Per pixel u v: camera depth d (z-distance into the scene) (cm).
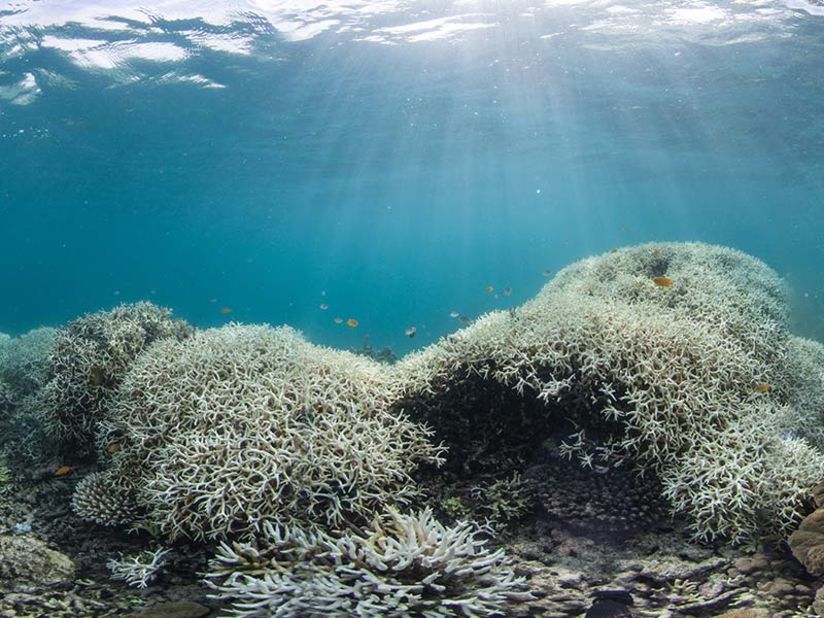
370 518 493
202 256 11106
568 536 486
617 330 579
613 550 470
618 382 546
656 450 512
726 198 5959
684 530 486
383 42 1966
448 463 570
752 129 2969
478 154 3672
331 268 18475
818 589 395
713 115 2744
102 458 636
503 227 10056
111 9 1764
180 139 2955
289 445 509
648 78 2272
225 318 6150
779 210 6819
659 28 1845
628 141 3347
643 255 927
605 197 6103
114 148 3084
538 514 512
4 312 10494
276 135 2956
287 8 1784
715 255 904
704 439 518
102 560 493
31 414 737
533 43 1958
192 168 3569
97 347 711
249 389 556
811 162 3712
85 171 3631
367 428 539
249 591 395
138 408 588
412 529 411
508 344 589
